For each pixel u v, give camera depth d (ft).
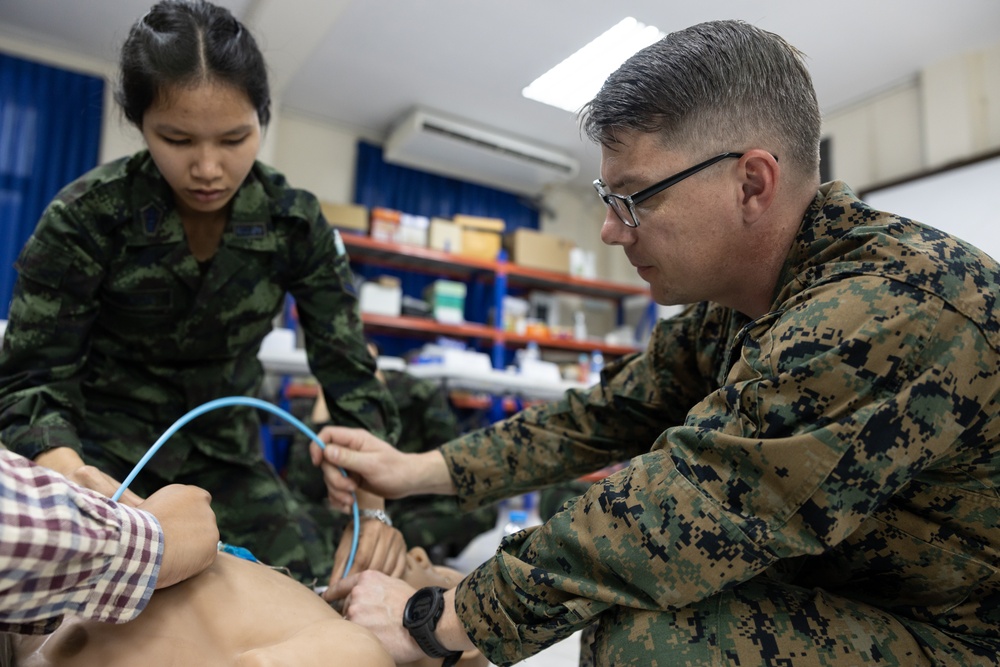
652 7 12.51
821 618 2.30
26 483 1.52
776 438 2.12
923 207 14.25
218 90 3.15
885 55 14.10
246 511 4.36
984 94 13.78
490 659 2.44
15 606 1.55
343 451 3.57
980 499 2.32
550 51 14.30
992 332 2.18
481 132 17.42
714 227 2.57
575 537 2.28
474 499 3.51
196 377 4.21
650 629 2.25
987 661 2.33
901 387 2.10
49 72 14.25
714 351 3.27
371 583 2.90
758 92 2.48
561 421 3.52
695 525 2.13
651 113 2.51
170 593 2.08
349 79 15.83
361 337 4.33
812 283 2.45
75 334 3.66
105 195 3.65
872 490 2.07
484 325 19.19
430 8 13.08
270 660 1.85
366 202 18.08
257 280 4.11
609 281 20.72
